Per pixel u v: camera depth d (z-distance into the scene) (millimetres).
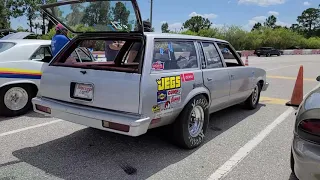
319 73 14812
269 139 4543
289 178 3279
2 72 5203
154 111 3309
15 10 36062
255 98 6414
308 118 2475
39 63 5715
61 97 3787
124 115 3246
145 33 3572
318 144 2391
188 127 3887
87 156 3723
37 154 3746
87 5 3830
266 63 22812
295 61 26203
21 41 5773
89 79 3486
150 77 3262
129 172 3316
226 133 4793
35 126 4906
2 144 4059
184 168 3461
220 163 3629
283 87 9820
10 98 5402
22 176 3154
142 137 4430
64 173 3246
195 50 4152
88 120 3426
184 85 3715
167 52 3637
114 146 4078
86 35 4191
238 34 50438
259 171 3436
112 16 3725
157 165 3518
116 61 4684
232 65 5430
